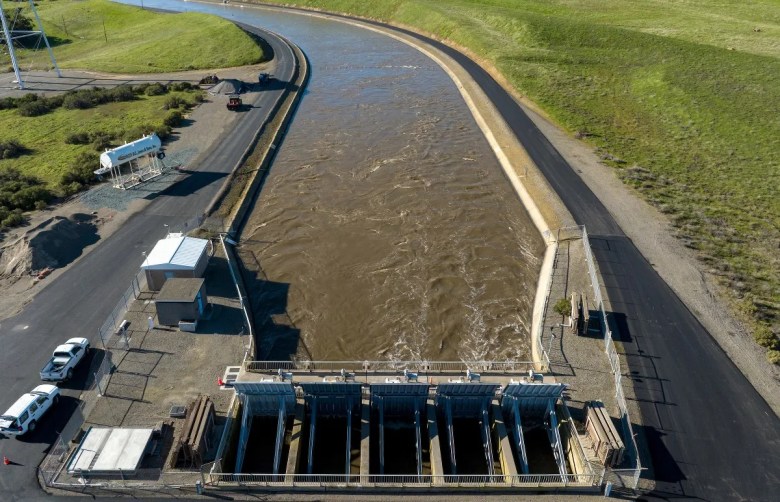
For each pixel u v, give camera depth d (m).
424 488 26.77
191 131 69.56
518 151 63.06
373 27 130.88
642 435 29.12
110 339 35.25
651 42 99.00
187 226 48.12
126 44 116.94
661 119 73.00
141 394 31.25
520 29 107.88
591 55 96.31
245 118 73.75
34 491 26.09
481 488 26.78
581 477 27.27
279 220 51.28
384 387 30.83
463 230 49.50
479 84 86.75
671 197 53.22
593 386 32.12
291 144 68.00
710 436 29.06
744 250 44.84
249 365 33.16
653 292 39.62
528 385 30.05
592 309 37.75
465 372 33.31
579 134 67.12
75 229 46.75
